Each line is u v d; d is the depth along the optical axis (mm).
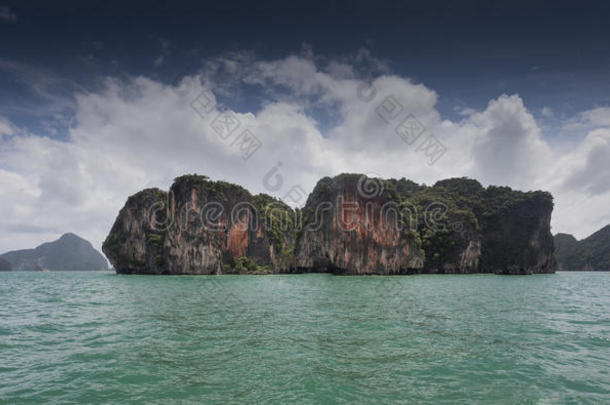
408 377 9031
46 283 53906
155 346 11867
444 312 19781
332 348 11641
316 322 16250
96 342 12484
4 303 24641
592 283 57312
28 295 31281
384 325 15547
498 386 8508
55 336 13469
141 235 102125
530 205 119250
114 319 17234
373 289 38969
